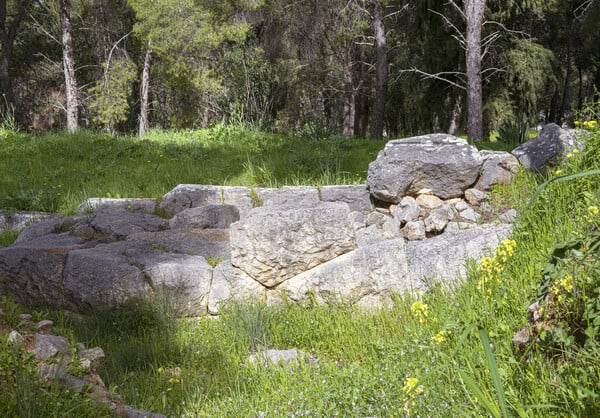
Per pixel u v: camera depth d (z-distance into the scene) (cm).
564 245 341
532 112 2512
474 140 1300
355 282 622
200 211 867
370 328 550
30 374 359
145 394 455
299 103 3312
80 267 680
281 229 650
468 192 851
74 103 2673
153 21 2481
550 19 2761
